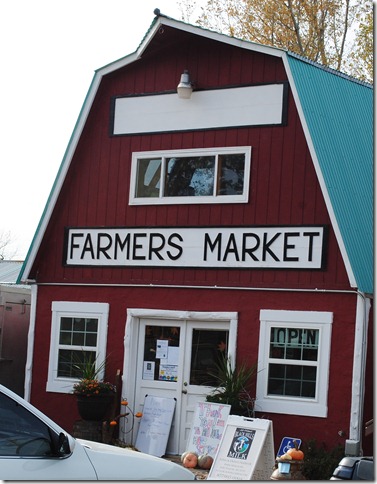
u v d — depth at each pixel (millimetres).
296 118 15820
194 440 15617
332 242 15234
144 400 16953
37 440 7984
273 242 15781
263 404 15523
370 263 15266
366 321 14906
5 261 29547
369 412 15008
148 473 8680
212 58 16797
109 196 17672
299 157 15711
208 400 15820
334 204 15102
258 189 16047
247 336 15859
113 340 17328
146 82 17469
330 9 29531
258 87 16234
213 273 16359
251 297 15906
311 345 15289
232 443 13961
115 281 17391
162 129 17172
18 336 21703
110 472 8375
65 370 17812
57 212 18172
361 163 16406
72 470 8086
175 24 16281
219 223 16391
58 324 17922
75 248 17906
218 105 16609
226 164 16516
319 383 15055
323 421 14953
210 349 16453
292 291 15516
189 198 16734
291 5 29531
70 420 17578
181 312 16562
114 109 17750
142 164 17438
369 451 14930
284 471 13539
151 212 17156
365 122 17297
